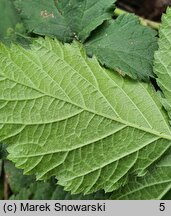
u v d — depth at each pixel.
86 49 0.16
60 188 0.17
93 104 0.15
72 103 0.14
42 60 0.14
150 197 0.15
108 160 0.15
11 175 0.17
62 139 0.14
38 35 0.16
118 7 0.19
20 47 0.14
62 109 0.14
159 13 0.19
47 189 0.17
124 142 0.15
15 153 0.14
